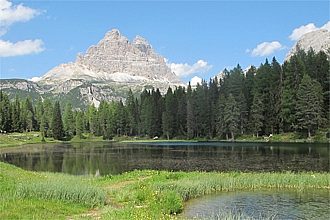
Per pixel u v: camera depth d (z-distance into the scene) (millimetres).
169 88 174375
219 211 31328
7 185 32094
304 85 114750
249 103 141750
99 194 30734
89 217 24312
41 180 36969
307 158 67000
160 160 72812
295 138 116750
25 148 126688
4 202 26109
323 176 44438
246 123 137250
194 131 157375
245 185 42844
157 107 176000
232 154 78875
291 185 43031
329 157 67875
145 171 50688
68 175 50531
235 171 54438
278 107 126000
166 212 29391
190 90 165000
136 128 189000
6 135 182875
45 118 198875
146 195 32438
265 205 33781
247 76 149000
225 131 138875
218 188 41281
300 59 131625
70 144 156875
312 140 110812
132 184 40344
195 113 156500
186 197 36844
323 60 130125
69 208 26938
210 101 154625
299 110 116625
